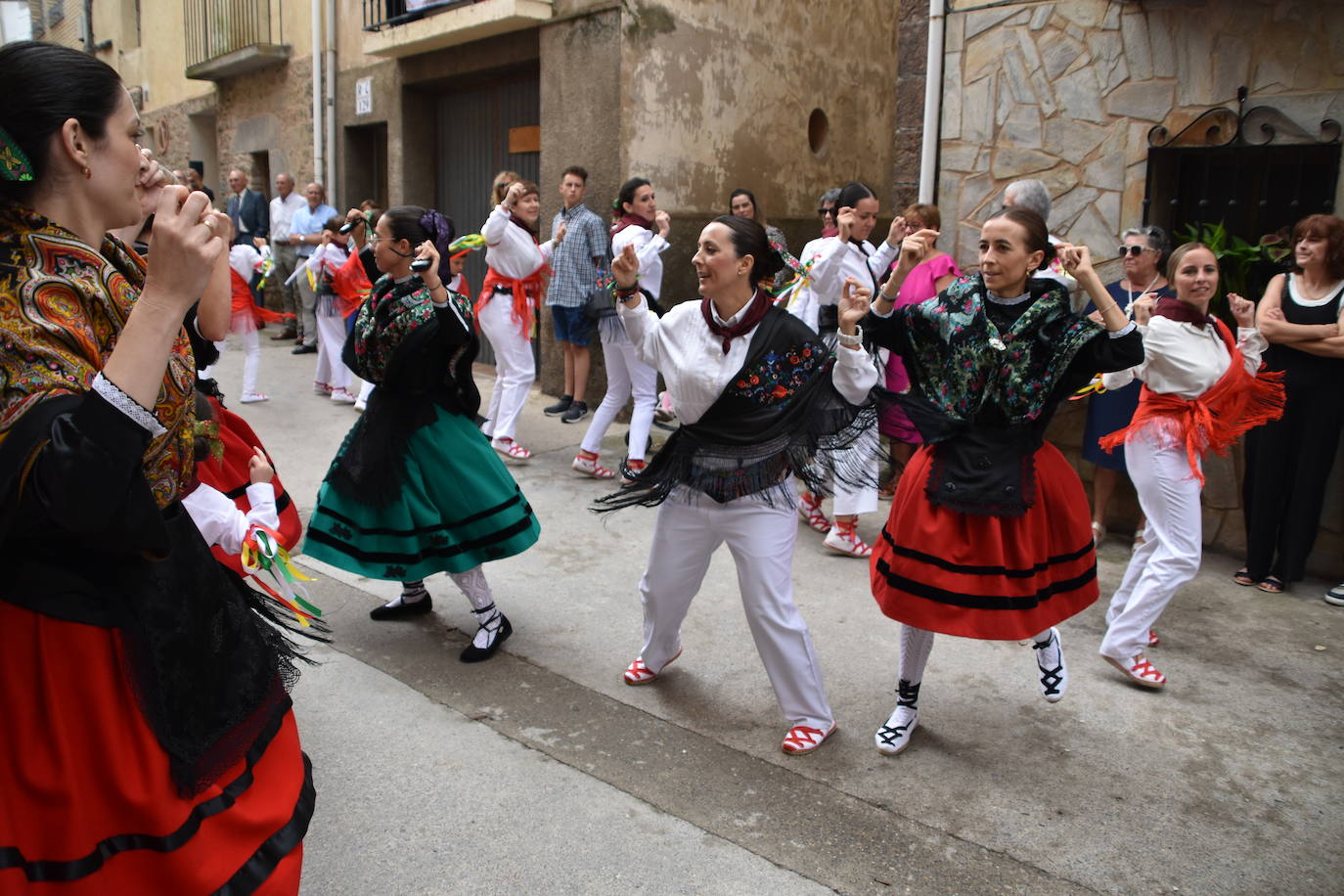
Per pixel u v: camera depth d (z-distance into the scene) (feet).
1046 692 11.58
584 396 26.37
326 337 27.48
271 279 38.06
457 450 12.21
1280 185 17.33
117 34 52.70
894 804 9.84
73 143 4.99
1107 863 9.00
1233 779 10.42
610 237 24.54
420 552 12.25
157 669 5.23
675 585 11.37
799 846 9.14
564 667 12.62
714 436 10.43
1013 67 18.54
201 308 7.14
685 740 10.94
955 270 17.01
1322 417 15.01
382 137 35.53
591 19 24.98
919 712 11.73
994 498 9.81
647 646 12.01
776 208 29.63
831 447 10.36
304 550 12.53
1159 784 10.28
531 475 21.16
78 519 4.55
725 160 27.68
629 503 11.10
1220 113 16.78
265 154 41.81
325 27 35.35
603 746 10.77
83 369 4.87
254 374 27.02
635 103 24.98
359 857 8.79
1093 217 18.17
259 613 6.88
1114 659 12.41
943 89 19.34
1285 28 16.06
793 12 29.19
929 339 10.46
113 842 5.10
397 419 12.11
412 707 11.51
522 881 8.54
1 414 4.65
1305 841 9.37
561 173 26.50
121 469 4.60
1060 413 18.33
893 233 16.60
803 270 10.64
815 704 10.72
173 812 5.18
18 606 4.95
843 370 10.03
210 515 6.59
